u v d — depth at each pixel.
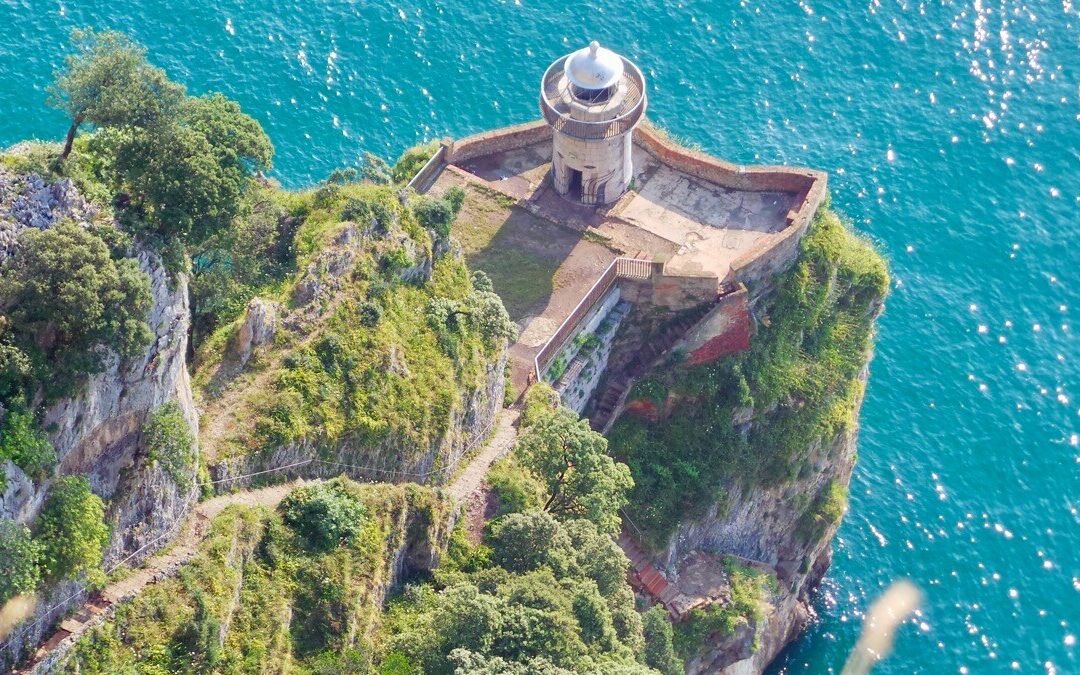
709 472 100.38
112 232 66.62
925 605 110.38
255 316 79.06
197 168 70.19
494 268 100.06
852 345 107.00
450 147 105.44
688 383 101.50
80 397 65.50
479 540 84.12
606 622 79.06
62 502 64.94
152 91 71.06
